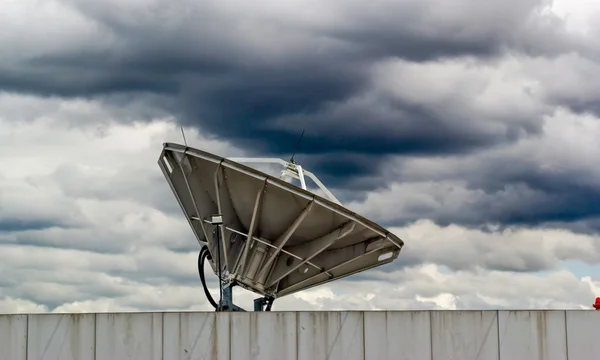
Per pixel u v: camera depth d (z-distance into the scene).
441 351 45.66
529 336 45.91
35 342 44.66
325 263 55.69
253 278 56.38
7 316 44.69
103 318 44.94
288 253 54.88
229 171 51.50
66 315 44.84
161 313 45.06
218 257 52.75
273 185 51.03
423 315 45.78
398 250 54.50
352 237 54.38
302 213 52.28
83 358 44.72
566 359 45.88
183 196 54.66
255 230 54.53
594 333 45.91
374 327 45.56
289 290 57.41
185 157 52.06
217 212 54.28
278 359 45.16
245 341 45.16
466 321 45.88
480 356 45.75
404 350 45.59
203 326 45.09
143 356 44.84
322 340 45.38
